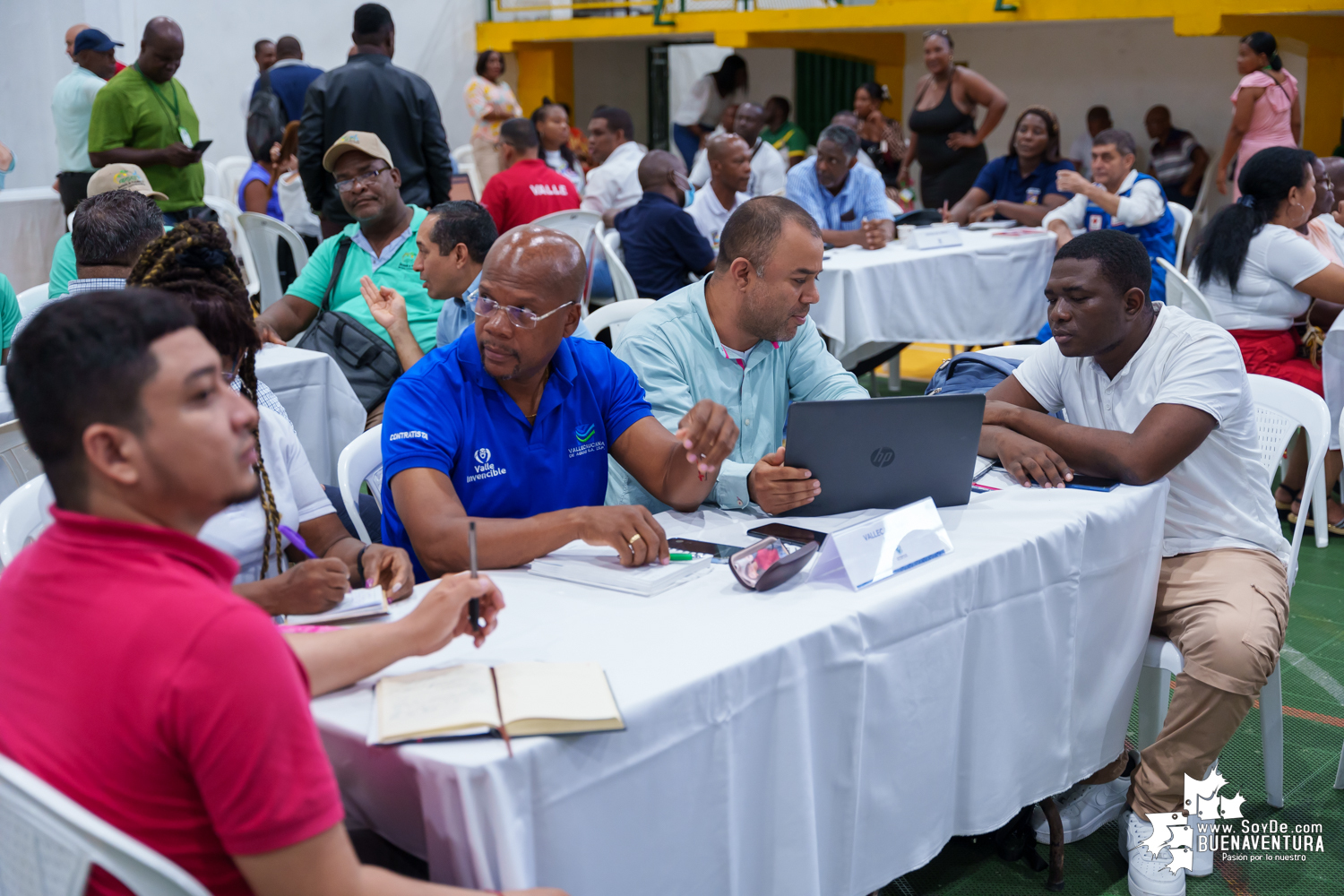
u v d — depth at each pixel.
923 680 1.58
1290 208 3.53
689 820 1.28
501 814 1.08
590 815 1.17
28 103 6.66
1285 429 2.35
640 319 2.16
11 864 0.98
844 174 5.09
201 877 0.95
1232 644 1.85
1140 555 1.94
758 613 1.45
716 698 1.27
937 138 6.55
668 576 1.55
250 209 6.02
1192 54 8.38
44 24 6.63
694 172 6.82
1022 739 1.79
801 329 2.24
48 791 0.88
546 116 7.02
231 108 8.01
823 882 1.52
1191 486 2.10
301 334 3.31
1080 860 2.04
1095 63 8.84
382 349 3.10
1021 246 4.64
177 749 0.89
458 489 1.79
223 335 1.57
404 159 4.52
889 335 4.26
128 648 0.88
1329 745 2.44
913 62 9.79
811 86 10.28
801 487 1.78
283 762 0.90
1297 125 6.54
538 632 1.39
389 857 1.21
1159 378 2.06
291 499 1.73
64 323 0.88
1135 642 1.98
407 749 1.10
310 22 8.40
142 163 4.77
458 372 1.78
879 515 1.70
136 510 0.92
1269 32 6.80
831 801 1.50
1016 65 9.24
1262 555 2.06
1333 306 3.79
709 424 1.68
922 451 1.81
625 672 1.27
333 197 4.51
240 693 0.88
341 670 1.20
